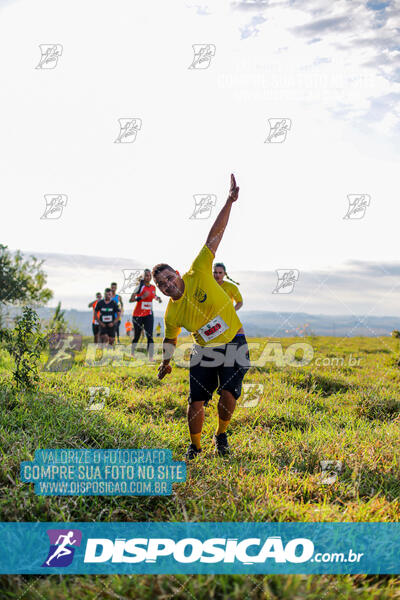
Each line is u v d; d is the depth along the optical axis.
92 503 3.14
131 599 2.25
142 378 7.42
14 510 2.85
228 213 4.34
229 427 5.20
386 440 4.51
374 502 3.13
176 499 3.22
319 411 5.90
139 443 4.11
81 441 3.98
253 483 3.42
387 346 12.26
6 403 4.99
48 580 2.42
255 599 2.23
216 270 6.61
